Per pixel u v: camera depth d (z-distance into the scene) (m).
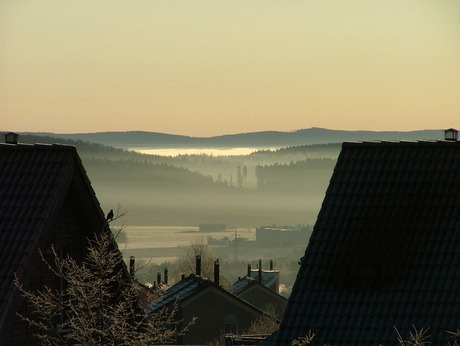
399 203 78.12
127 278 81.31
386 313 73.12
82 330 65.56
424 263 75.00
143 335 67.62
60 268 70.38
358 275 75.69
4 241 78.69
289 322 74.19
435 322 71.75
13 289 75.81
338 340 72.44
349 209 78.81
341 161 81.69
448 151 80.25
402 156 80.88
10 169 83.56
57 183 81.19
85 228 84.12
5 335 75.12
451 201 77.31
